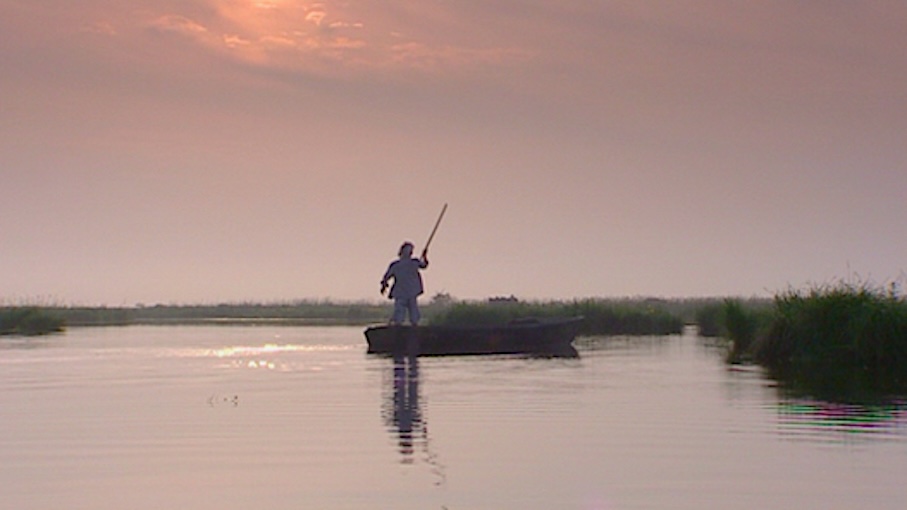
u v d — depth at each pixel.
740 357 29.58
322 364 27.81
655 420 15.91
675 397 18.89
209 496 11.07
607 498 10.88
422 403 18.20
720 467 12.25
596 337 43.66
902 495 10.89
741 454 13.04
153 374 24.39
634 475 11.87
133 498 11.02
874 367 25.42
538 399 18.70
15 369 25.84
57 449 13.66
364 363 28.23
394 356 31.45
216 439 14.38
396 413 16.91
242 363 28.12
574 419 16.09
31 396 19.55
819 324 27.11
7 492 11.31
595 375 23.59
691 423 15.56
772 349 27.78
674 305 72.31
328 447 13.71
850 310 26.78
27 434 14.85
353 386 21.36
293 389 20.77
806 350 27.03
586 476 11.84
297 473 12.11
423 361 28.98
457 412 16.98
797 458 12.76
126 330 53.16
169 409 17.53
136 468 12.43
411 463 12.64
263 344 38.16
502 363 27.89
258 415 16.72
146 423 15.88
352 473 12.08
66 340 40.72
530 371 24.94
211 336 44.69
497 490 11.21
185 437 14.55
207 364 27.70
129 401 18.72
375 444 13.92
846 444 13.70
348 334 47.22
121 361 28.72
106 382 22.38
